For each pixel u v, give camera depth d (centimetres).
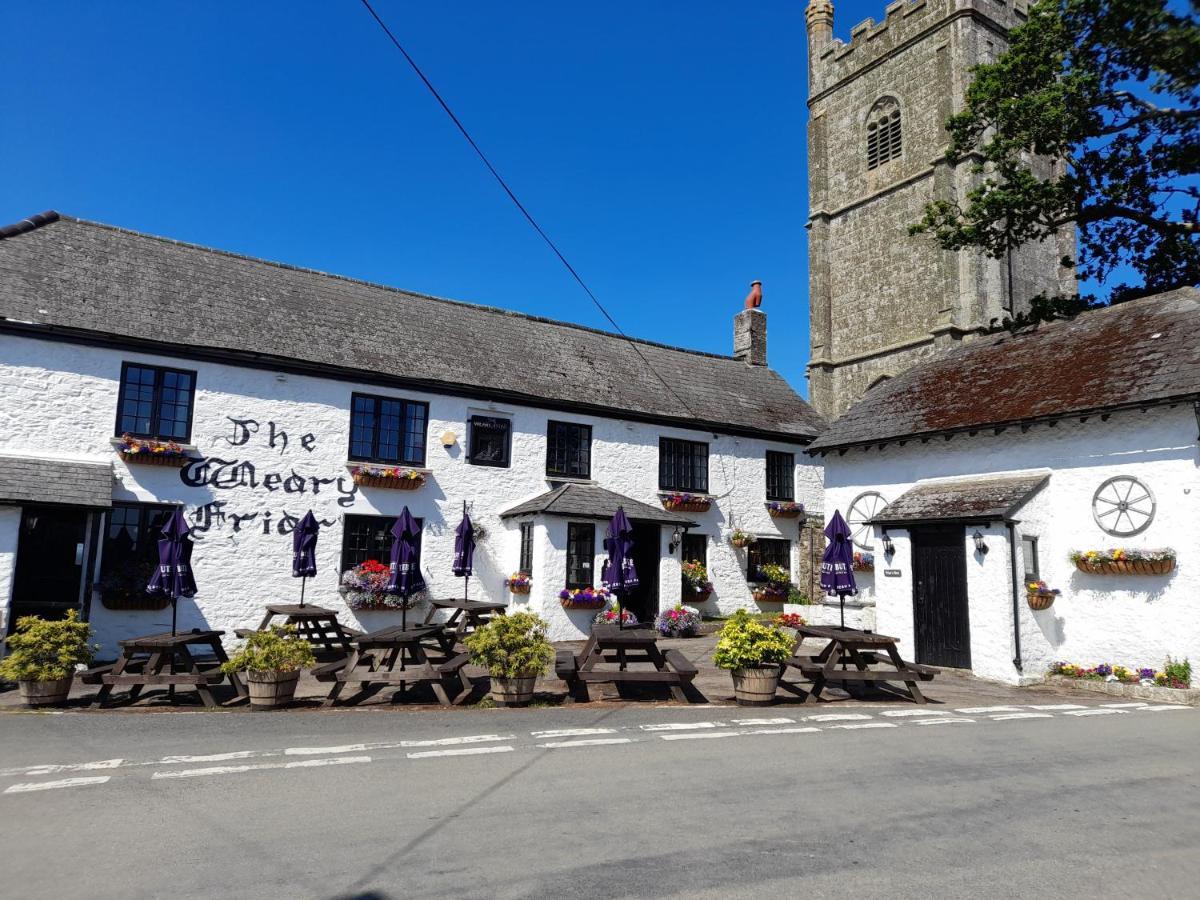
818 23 3734
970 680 1212
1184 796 566
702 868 418
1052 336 1573
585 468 1912
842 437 1655
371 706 923
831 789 571
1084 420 1259
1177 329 1289
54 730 770
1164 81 1689
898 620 1383
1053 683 1202
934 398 1579
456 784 574
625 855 435
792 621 1747
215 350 1457
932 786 583
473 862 423
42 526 1285
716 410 2164
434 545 1666
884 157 3341
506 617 971
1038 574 1268
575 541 1714
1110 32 1792
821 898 383
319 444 1560
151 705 927
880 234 3300
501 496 1772
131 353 1402
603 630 1098
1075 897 390
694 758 662
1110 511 1213
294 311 1684
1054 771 635
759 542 2161
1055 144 2027
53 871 406
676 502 1983
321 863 419
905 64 3253
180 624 1381
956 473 1451
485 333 1995
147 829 471
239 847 442
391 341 1750
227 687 1047
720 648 977
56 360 1340
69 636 930
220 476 1451
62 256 1498
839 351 3447
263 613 1458
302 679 1126
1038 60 1958
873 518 1427
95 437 1353
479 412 1767
